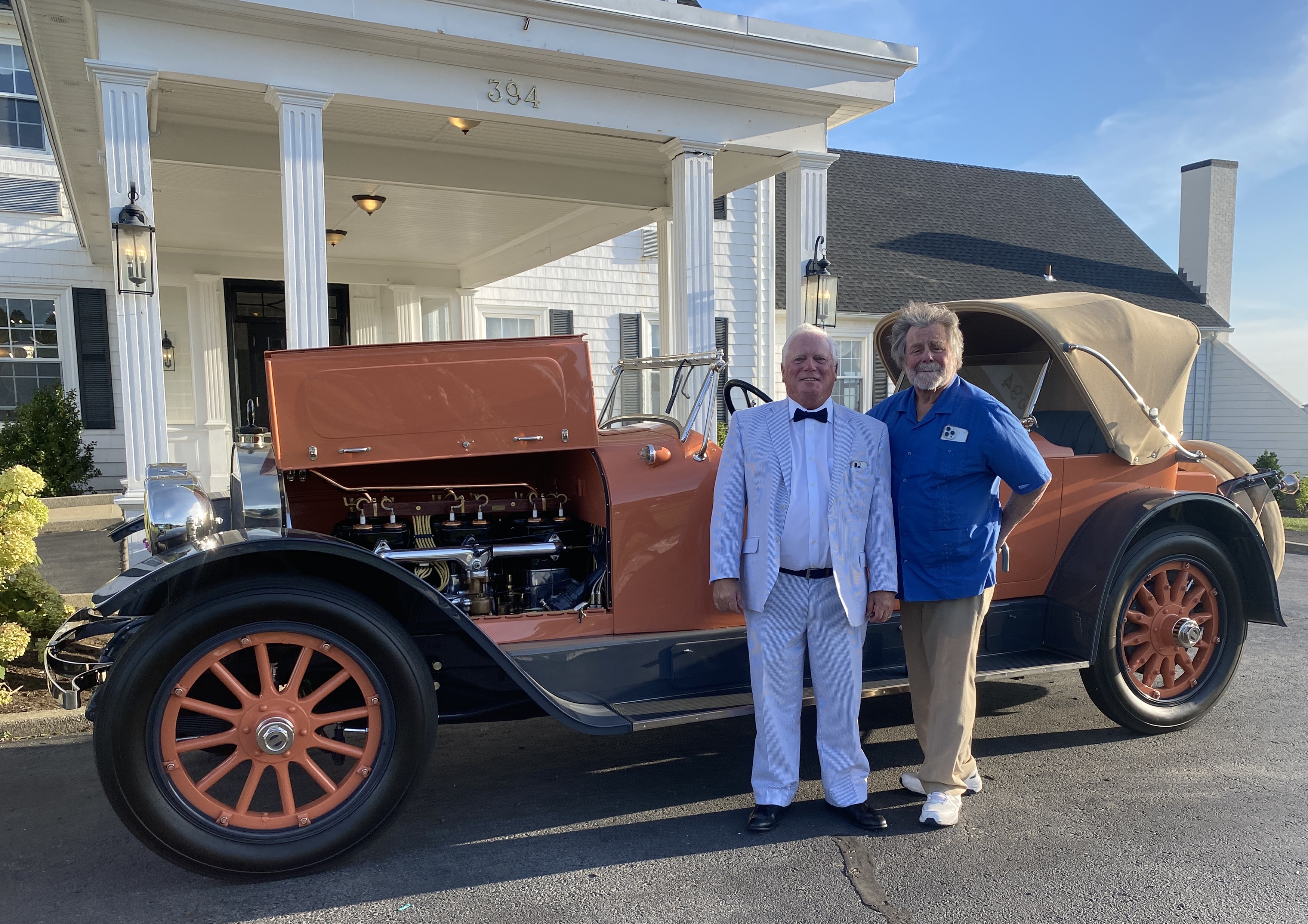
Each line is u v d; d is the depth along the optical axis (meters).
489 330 13.21
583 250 13.54
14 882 2.68
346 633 2.66
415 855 2.85
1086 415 4.21
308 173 5.73
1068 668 3.63
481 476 3.59
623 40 6.40
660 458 3.35
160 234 10.38
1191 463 4.45
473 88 6.19
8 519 4.46
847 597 2.93
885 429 3.10
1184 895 2.56
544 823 3.09
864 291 14.70
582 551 3.55
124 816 2.50
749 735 4.02
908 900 2.54
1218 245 18.23
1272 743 3.83
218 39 5.43
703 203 7.12
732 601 2.98
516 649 3.12
